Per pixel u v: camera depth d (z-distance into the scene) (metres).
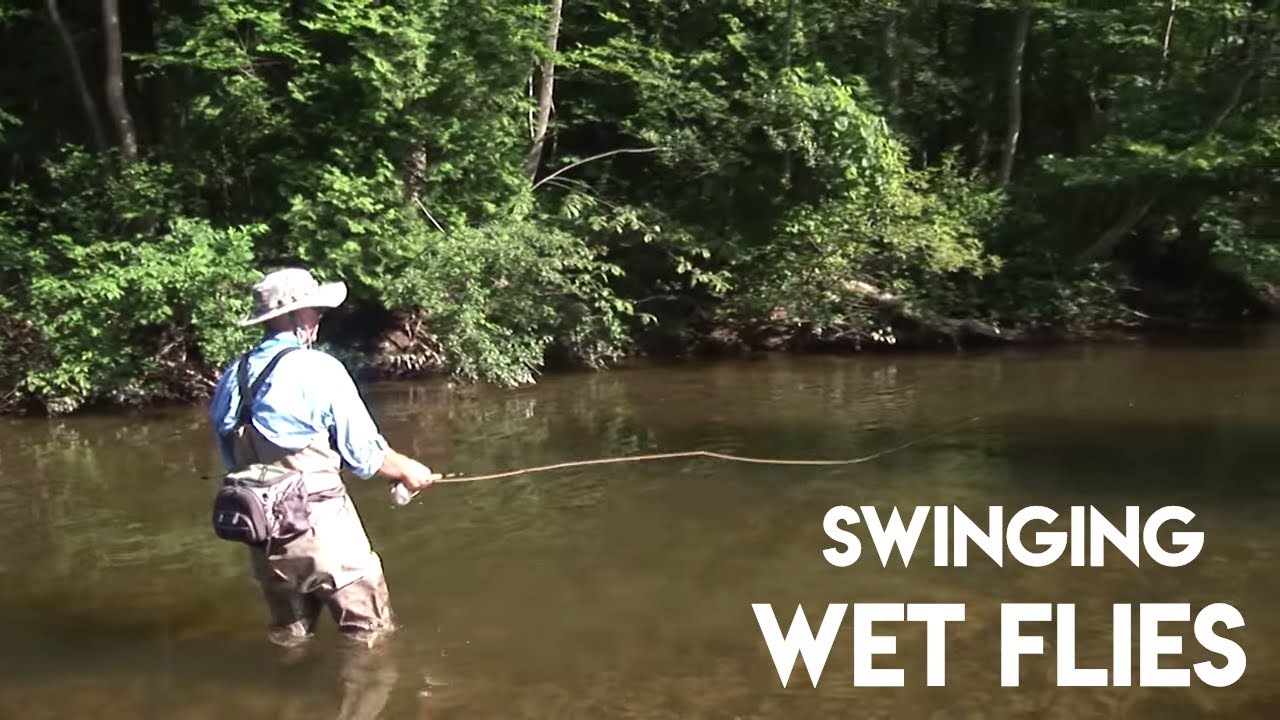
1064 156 18.59
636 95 14.84
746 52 15.12
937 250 14.56
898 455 7.93
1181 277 18.58
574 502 6.67
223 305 10.56
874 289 15.06
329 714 3.90
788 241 14.67
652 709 3.95
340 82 11.80
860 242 14.50
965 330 15.10
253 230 10.89
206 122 11.84
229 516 4.24
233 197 12.18
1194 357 13.44
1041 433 8.70
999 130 18.80
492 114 12.84
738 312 14.74
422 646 4.49
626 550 5.73
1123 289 17.05
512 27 12.63
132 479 7.54
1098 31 17.08
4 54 13.26
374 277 11.58
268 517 4.26
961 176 17.25
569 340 13.05
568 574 5.36
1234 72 16.17
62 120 13.21
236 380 4.36
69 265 10.91
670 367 13.27
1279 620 4.74
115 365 10.39
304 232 11.32
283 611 4.52
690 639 4.57
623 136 15.61
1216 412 9.57
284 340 4.43
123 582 5.34
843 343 14.88
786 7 15.51
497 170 12.95
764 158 14.92
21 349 10.47
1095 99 18.28
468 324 11.64
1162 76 16.97
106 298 10.23
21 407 10.38
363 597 4.52
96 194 11.59
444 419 9.62
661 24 15.57
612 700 4.02
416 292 11.48
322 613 4.91
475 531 6.08
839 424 9.22
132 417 10.09
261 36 11.45
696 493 6.87
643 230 14.12
